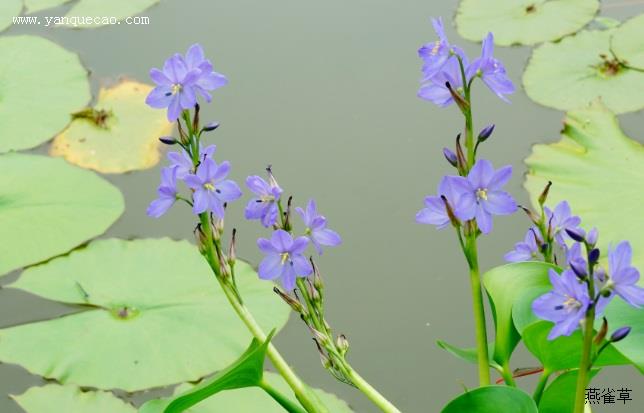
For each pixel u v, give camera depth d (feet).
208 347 5.79
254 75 7.33
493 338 5.83
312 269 5.11
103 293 5.96
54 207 6.27
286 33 7.89
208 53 7.62
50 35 7.97
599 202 6.25
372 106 6.91
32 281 6.01
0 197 6.30
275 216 5.13
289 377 5.21
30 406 5.64
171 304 5.91
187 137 5.10
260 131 6.68
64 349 5.79
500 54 7.64
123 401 5.65
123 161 6.50
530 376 5.71
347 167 6.42
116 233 6.19
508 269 5.24
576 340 5.03
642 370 4.93
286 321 5.89
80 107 6.99
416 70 7.30
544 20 7.92
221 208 5.10
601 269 4.78
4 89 7.23
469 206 4.93
